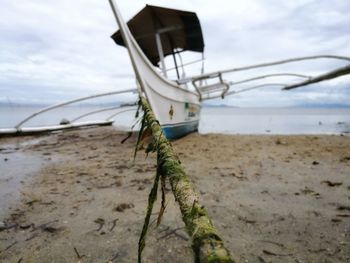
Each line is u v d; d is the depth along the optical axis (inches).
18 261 95.5
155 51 480.7
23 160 277.6
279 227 118.9
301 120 1277.1
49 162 265.0
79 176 207.9
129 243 106.0
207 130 675.4
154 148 41.5
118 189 173.5
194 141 397.1
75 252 100.3
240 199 153.3
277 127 789.2
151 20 369.7
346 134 528.4
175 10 343.3
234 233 113.9
